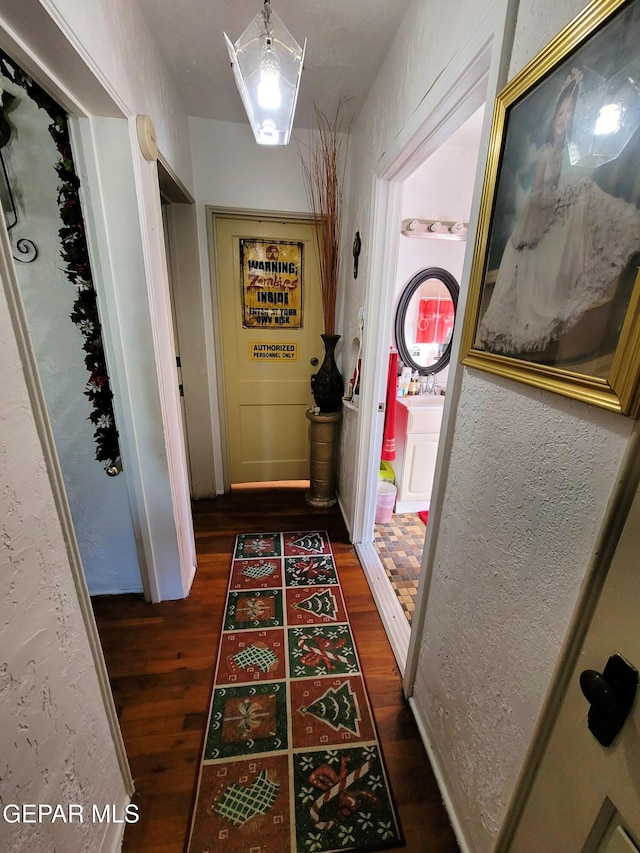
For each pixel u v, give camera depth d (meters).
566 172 0.56
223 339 2.62
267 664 1.47
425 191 2.33
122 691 1.36
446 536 1.05
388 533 2.44
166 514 1.67
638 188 0.44
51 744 0.67
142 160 1.32
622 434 0.49
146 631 1.62
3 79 1.16
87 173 1.22
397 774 1.13
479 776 0.88
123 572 1.80
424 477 2.63
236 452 2.90
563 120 0.57
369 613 1.74
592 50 0.51
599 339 0.51
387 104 1.53
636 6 0.44
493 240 0.77
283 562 2.09
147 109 1.40
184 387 2.53
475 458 0.89
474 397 0.88
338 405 2.59
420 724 1.24
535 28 0.65
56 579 0.69
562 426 0.60
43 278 1.38
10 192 1.27
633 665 0.45
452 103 1.03
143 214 1.32
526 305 0.67
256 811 1.03
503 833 0.77
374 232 1.76
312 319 2.70
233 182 2.25
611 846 0.48
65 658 0.72
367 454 2.10
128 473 1.58
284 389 2.81
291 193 2.32
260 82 1.15
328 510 2.65
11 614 0.57
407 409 2.49
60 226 1.33
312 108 1.98
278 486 3.00
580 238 0.54
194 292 2.37
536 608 0.68
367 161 1.86
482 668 0.87
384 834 1.00
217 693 1.35
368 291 1.85
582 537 0.56
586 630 0.54
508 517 0.76
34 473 0.63
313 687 1.39
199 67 1.68
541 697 0.66
